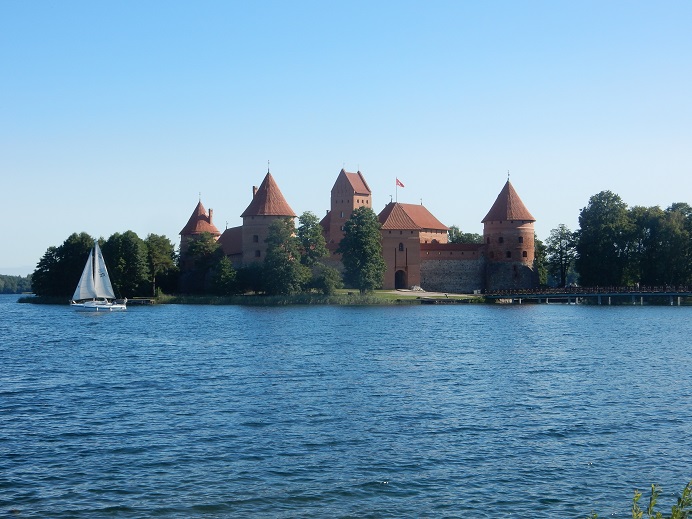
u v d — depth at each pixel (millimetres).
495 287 159500
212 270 155750
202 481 27922
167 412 38656
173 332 86562
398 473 28859
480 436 33938
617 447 32219
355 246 138375
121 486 27391
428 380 48812
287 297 135125
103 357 62156
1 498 26250
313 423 36188
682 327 92750
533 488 27391
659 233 148125
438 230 176000
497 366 55656
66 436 33781
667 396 43125
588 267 153500
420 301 139500
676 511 18094
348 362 57656
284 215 153875
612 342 74062
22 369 54750
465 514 25156
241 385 46812
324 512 25266
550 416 37844
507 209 160250
